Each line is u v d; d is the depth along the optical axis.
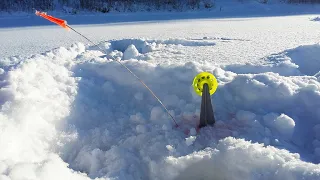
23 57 5.59
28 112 3.45
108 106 4.13
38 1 24.27
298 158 2.75
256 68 4.83
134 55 6.25
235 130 3.37
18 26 15.31
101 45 7.41
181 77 4.21
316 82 3.88
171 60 5.79
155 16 20.78
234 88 3.88
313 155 2.96
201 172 2.98
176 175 2.94
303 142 3.21
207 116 3.45
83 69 4.72
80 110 3.94
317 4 26.84
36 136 3.44
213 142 3.21
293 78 4.07
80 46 6.99
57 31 12.53
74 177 2.84
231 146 2.94
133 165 3.13
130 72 4.23
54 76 4.38
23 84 3.95
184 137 3.38
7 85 3.87
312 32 9.69
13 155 3.02
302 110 3.50
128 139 3.51
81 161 3.35
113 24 15.52
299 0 27.30
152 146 3.30
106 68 4.56
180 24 14.58
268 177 2.58
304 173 2.43
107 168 3.15
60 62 4.95
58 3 25.70
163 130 3.51
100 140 3.61
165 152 3.21
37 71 4.35
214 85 3.53
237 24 13.79
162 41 7.93
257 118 3.41
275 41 7.88
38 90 3.92
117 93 4.29
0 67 4.80
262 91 3.69
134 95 4.17
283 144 3.08
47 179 2.62
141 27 13.50
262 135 3.20
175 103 3.93
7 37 10.96
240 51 6.48
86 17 20.73
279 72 4.75
